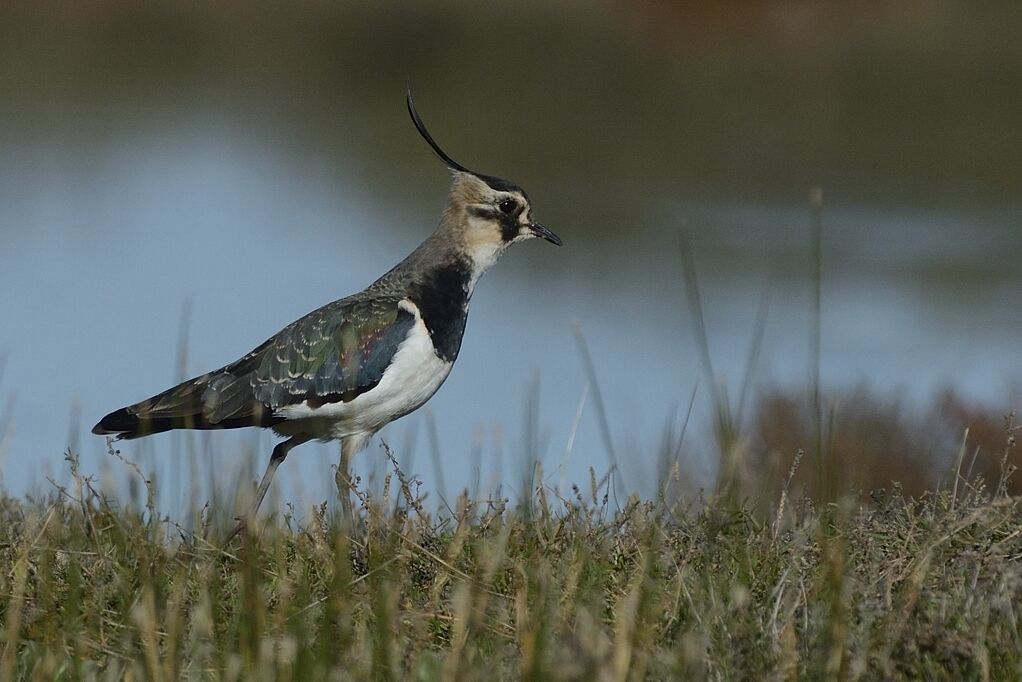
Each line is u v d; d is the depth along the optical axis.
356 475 7.89
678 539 6.99
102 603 6.42
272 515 7.05
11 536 7.14
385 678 5.73
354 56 44.03
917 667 5.60
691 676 5.54
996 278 22.03
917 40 40.84
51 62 41.69
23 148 32.00
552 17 46.94
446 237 9.55
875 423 13.58
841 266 22.89
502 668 5.67
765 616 6.06
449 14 47.84
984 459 13.41
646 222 26.09
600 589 6.49
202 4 50.09
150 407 8.85
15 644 5.93
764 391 14.30
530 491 7.62
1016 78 37.88
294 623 6.04
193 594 6.51
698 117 35.91
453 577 6.67
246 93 39.56
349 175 30.16
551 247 24.83
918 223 26.02
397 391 9.02
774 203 27.78
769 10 43.47
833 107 35.66
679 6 43.94
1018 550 6.51
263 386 8.89
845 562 6.27
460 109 37.03
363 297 9.19
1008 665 5.64
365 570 6.75
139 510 7.44
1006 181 29.03
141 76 41.28
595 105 37.72
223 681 5.72
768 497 7.86
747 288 21.70
